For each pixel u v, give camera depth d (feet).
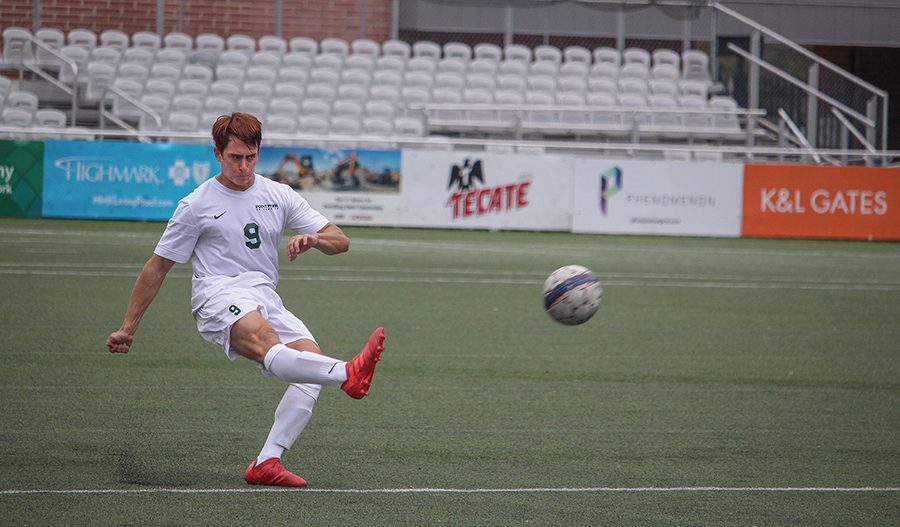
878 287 186.60
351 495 63.16
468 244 245.24
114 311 137.18
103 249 209.05
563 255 227.81
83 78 342.03
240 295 62.23
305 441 76.54
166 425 80.18
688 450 76.43
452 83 356.18
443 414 86.53
